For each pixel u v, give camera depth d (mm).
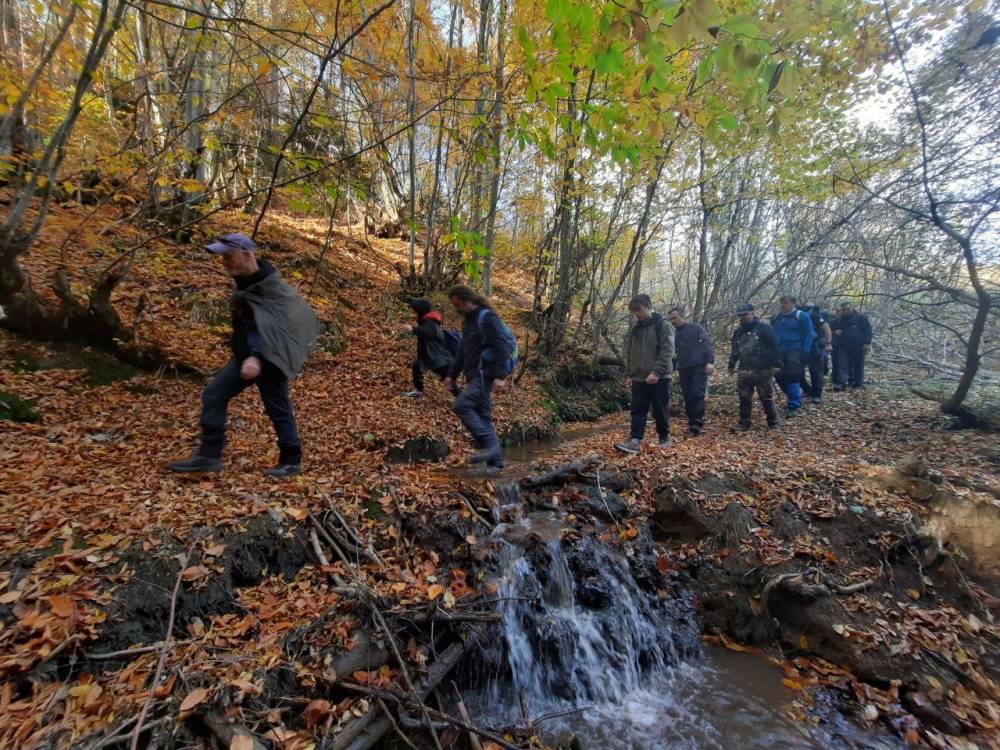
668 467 5434
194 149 7570
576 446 6957
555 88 3252
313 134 6434
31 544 2715
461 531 3961
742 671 3826
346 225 15008
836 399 9406
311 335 3754
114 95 7527
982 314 6414
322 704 2480
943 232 7188
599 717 3322
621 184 9195
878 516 4539
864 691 3488
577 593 3951
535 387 9016
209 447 3715
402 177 13055
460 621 3268
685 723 3283
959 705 3291
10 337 5031
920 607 3951
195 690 2242
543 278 10969
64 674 2260
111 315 5441
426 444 5566
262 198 11445
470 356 5027
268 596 3027
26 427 4148
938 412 7680
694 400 7336
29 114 5863
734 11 2398
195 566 2902
